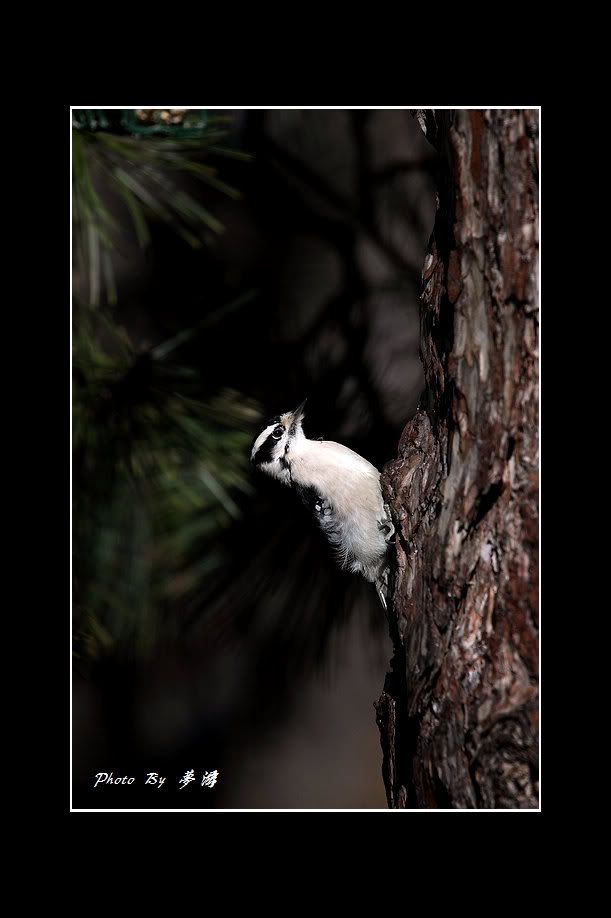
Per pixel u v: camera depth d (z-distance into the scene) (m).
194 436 5.13
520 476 3.91
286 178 8.17
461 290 4.16
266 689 9.04
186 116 5.11
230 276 8.02
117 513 5.09
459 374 4.19
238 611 6.47
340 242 7.98
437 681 4.15
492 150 3.98
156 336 7.72
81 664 5.05
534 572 3.83
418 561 4.58
